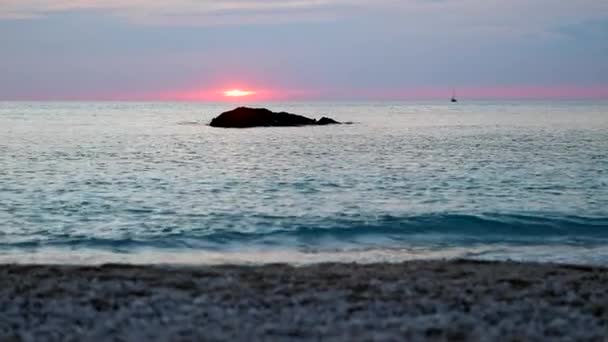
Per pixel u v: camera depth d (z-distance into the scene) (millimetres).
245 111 106875
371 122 128125
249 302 12211
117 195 31625
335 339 9875
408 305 11938
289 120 107000
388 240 21844
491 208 27734
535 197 31078
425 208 27797
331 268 15750
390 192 32969
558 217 25391
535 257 19078
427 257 18969
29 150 58844
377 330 10383
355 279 14258
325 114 190375
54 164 46750
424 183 36344
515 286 13719
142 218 25516
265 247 20609
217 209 27672
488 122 127000
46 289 13031
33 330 10375
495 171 42062
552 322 10828
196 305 11953
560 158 51094
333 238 22078
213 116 171125
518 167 44469
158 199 30453
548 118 148000
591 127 104188
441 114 185750
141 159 51500
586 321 11078
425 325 10562
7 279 14078
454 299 12422
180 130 95750
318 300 12328
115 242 21031
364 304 12031
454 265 16328
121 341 9852
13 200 29641
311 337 10039
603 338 10141
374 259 18578
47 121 128750
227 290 13164
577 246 20922
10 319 10984
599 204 28953
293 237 22062
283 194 32312
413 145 66750
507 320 10961
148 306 11797
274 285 13695
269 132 90250
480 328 10398
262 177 39531
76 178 38500
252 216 25875
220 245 20859
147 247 20516
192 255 19344
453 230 23281
